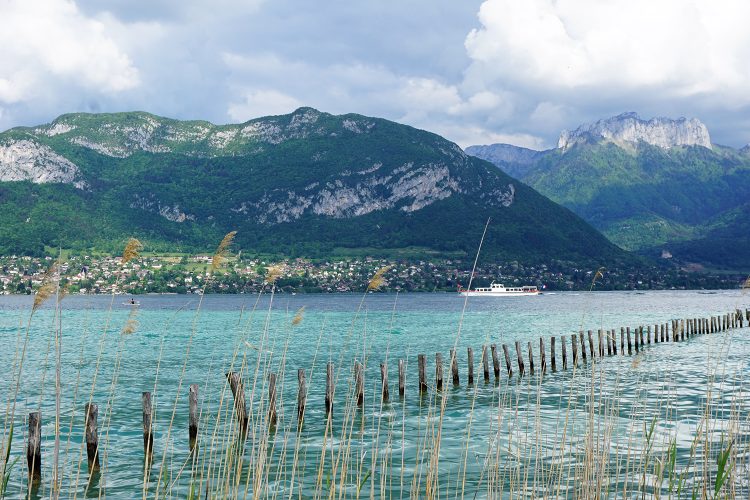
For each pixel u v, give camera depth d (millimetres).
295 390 32281
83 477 17281
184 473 17469
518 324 87188
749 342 55188
